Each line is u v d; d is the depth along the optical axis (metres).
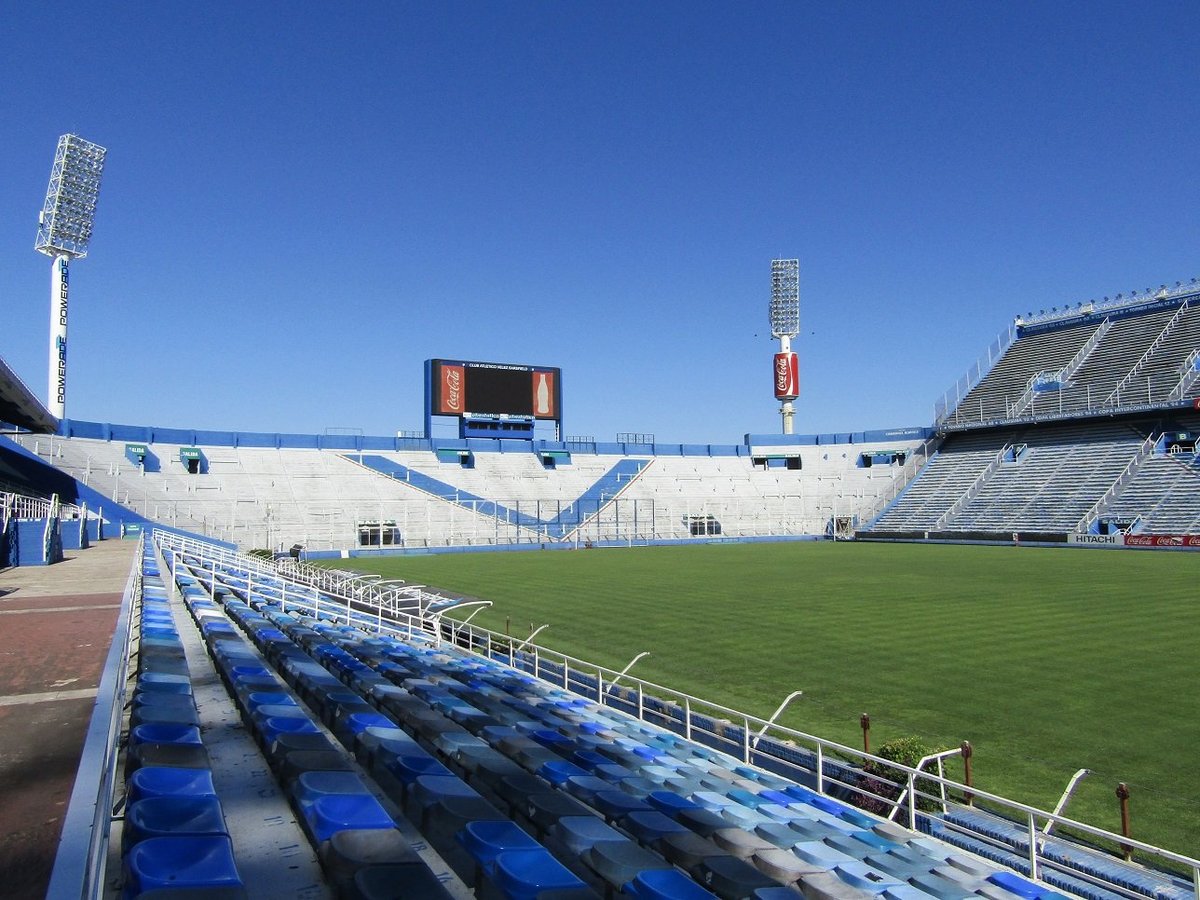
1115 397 61.97
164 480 57.12
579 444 77.62
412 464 69.69
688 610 26.52
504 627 23.83
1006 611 24.81
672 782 8.36
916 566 40.91
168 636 10.57
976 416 73.69
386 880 3.84
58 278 47.59
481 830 4.67
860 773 9.70
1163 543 48.75
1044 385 69.25
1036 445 67.25
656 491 75.31
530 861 4.26
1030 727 13.10
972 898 5.89
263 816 5.22
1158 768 11.18
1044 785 10.70
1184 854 8.73
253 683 8.08
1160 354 62.38
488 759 6.96
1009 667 17.20
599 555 53.84
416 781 5.55
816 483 79.19
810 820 7.56
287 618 16.09
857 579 35.00
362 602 24.28
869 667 17.52
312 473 64.56
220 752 6.62
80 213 47.09
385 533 60.59
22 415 31.23
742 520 73.69
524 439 73.06
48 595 16.66
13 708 7.57
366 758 6.67
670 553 55.22
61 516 35.81
